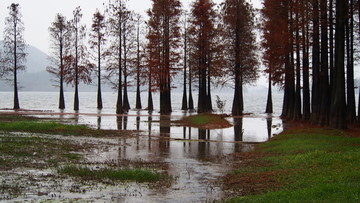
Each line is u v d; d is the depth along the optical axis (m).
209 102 53.69
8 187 10.45
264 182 11.55
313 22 27.78
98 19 56.25
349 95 29.22
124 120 36.94
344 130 23.53
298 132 23.17
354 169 11.27
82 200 9.45
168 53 44.44
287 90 41.53
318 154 15.20
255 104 101.31
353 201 7.62
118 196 9.98
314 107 29.58
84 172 12.60
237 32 42.56
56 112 47.50
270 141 21.72
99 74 58.94
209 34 44.66
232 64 43.25
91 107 68.56
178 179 12.41
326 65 27.00
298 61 33.19
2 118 34.44
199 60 46.22
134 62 50.53
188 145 20.92
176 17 44.53
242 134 26.41
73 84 57.09
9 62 52.88
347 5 23.73
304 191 8.95
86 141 21.16
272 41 34.09
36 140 20.12
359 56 33.16
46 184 11.02
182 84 59.06
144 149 19.11
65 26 55.69
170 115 44.84
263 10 37.09
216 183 11.84
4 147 17.06
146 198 9.86
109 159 15.97
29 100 106.50
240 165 15.12
